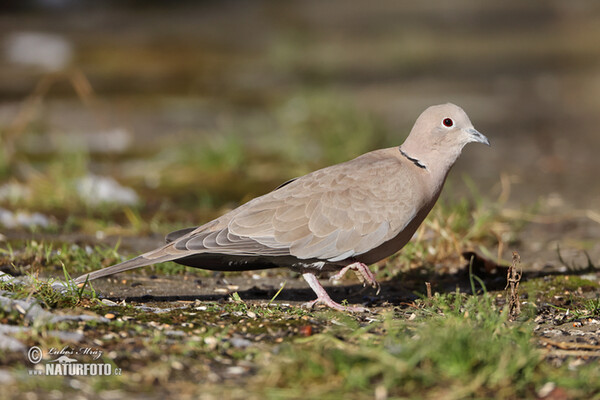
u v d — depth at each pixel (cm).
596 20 4266
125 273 981
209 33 3909
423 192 881
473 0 5359
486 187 1598
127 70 2941
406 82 2762
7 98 2362
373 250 867
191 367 653
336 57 3259
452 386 615
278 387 616
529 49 3450
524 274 1033
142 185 1587
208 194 1527
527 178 1672
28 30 3759
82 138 1950
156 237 1223
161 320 756
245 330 740
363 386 610
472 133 890
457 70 2998
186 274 1009
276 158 1806
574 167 1759
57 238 1153
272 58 3206
